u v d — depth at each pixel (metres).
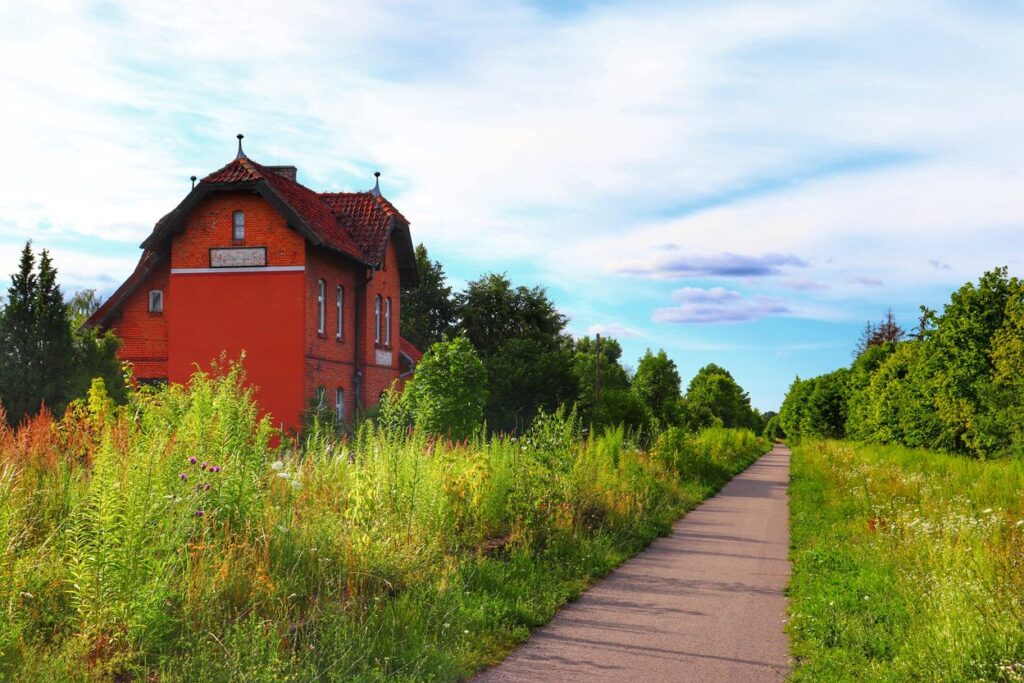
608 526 14.33
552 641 7.90
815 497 21.78
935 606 7.89
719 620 8.80
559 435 14.12
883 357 48.12
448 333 55.81
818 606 8.80
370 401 34.38
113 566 6.23
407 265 38.72
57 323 18.09
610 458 19.89
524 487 12.71
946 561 8.90
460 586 8.70
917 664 6.79
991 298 25.47
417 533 9.97
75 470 9.02
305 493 10.09
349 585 7.84
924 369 29.06
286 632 6.46
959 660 6.55
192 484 7.73
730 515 19.09
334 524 9.07
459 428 21.50
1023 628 6.79
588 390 51.28
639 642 7.90
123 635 6.01
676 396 73.75
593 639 7.99
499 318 55.31
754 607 9.45
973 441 25.02
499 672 6.90
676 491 21.59
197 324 29.20
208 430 9.54
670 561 12.55
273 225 29.05
